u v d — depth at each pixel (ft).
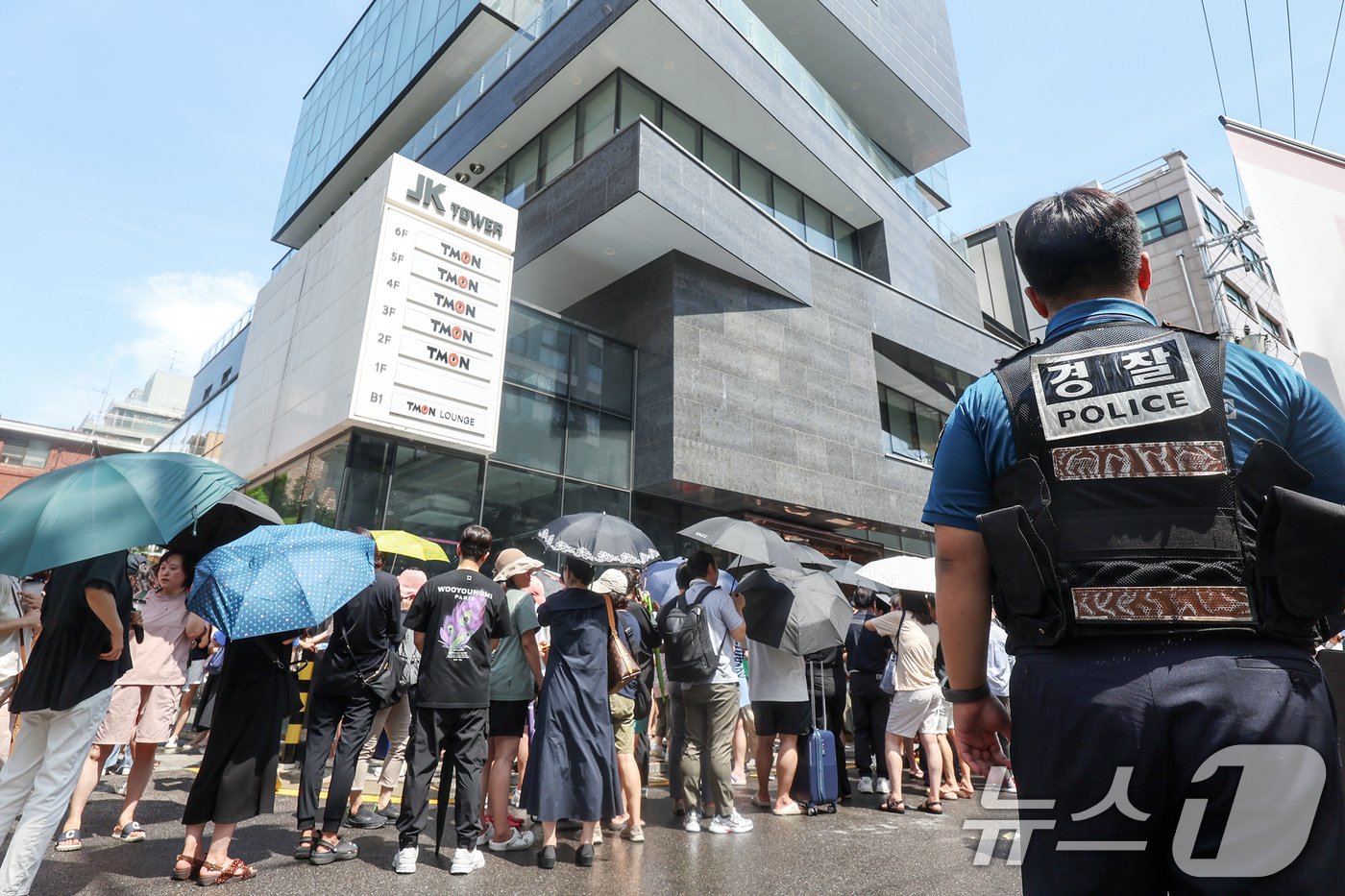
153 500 11.24
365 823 17.21
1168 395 3.88
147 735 14.96
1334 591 3.27
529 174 52.80
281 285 44.37
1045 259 4.76
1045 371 4.23
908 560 22.90
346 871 13.35
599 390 43.39
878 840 16.49
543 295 49.80
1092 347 4.20
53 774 11.08
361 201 36.96
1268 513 3.46
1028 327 83.92
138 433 209.67
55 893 11.49
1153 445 3.78
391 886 12.51
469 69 70.13
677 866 14.20
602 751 14.73
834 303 53.72
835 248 60.90
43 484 11.07
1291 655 3.46
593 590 16.38
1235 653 3.42
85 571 11.76
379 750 22.84
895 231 64.08
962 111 79.61
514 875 13.44
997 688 19.97
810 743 19.83
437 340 35.04
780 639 18.85
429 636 14.25
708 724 17.90
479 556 15.53
